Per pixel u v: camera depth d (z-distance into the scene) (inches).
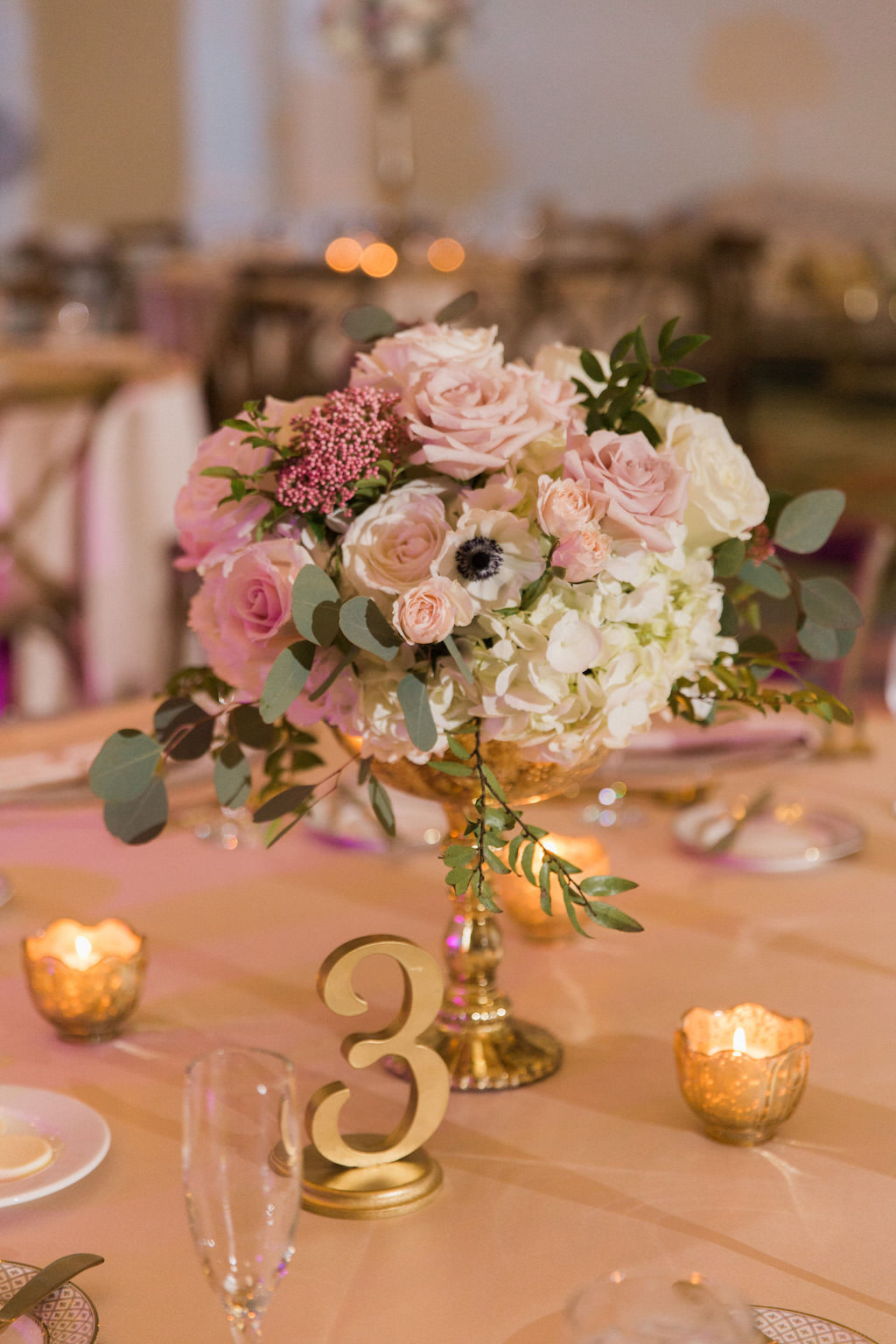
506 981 46.8
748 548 40.7
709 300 273.7
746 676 41.6
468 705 35.7
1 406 119.3
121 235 289.0
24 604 128.3
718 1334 24.5
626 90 344.2
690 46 339.3
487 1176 35.6
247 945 49.6
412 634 33.7
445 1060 40.5
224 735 41.4
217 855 57.7
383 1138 36.3
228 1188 26.2
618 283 266.7
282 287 233.3
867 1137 37.2
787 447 295.7
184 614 105.5
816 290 329.1
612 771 61.8
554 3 343.9
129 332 246.8
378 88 332.5
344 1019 44.4
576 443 36.6
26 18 312.7
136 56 324.5
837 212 335.6
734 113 339.0
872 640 174.4
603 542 34.4
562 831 59.5
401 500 35.7
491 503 35.5
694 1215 33.8
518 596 34.7
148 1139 37.5
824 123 333.4
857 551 89.0
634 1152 36.6
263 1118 26.1
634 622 36.2
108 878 55.3
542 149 350.9
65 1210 34.2
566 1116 38.5
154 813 40.4
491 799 39.4
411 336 39.2
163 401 137.6
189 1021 44.3
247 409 37.2
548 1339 29.3
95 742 67.3
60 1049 42.5
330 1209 33.8
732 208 339.3
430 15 249.6
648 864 56.4
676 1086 40.1
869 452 291.7
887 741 71.2
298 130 341.4
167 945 49.6
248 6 333.7
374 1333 29.6
